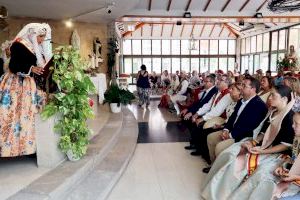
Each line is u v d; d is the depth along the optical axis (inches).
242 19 462.9
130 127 219.6
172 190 119.8
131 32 762.8
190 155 164.6
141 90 358.3
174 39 812.0
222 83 165.8
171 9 444.5
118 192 117.6
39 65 114.5
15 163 117.9
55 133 113.4
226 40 807.7
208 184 107.4
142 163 151.7
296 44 526.6
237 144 109.7
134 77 800.9
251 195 90.1
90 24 417.7
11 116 106.8
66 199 100.7
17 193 90.8
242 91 130.0
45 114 109.3
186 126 233.5
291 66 387.5
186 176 134.4
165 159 158.2
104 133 170.7
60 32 391.5
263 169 93.3
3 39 298.4
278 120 97.6
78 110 116.6
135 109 337.4
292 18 458.0
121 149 161.0
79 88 117.2
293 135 94.1
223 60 815.7
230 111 146.7
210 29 756.0
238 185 98.3
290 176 84.4
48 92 120.4
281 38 585.9
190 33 778.8
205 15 452.1
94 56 399.9
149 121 262.8
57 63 112.3
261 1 428.5
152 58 820.0
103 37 429.7
